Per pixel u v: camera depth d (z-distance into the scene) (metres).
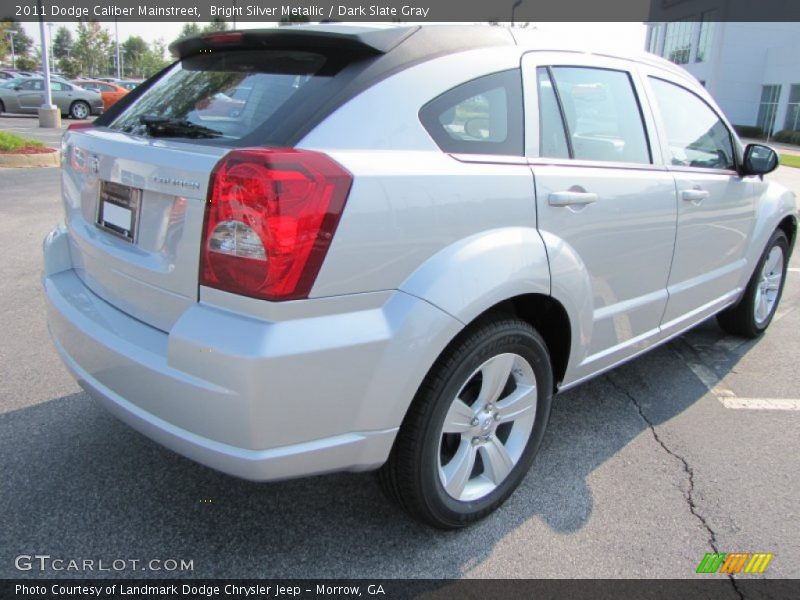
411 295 2.12
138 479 2.83
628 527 2.66
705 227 3.61
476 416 2.51
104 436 3.15
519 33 2.75
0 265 5.86
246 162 1.89
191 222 2.02
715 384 4.03
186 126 2.33
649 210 3.08
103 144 2.45
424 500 2.37
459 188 2.25
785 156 22.11
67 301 2.56
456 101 2.38
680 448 3.27
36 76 23.98
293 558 2.42
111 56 67.56
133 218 2.29
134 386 2.15
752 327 4.68
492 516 2.70
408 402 2.16
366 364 2.04
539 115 2.66
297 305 1.93
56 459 2.95
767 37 41.00
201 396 1.96
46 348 4.12
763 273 4.59
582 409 3.66
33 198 9.00
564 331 2.80
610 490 2.90
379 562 2.42
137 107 2.78
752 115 42.06
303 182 1.89
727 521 2.72
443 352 2.29
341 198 1.96
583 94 2.91
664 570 2.43
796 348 4.65
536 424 2.75
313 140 2.04
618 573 2.41
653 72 3.40
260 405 1.92
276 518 2.64
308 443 2.04
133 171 2.23
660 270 3.32
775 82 39.44
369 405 2.09
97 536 2.49
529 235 2.47
